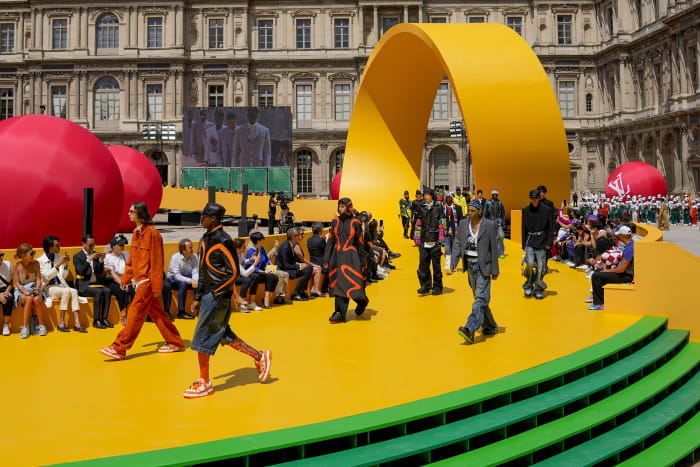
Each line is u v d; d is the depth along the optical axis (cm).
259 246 1233
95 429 577
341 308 1066
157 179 3409
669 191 5584
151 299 846
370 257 1560
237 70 6431
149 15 6425
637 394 768
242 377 755
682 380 878
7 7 6575
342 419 593
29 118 1631
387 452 556
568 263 1811
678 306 1056
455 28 1919
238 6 6419
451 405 626
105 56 6419
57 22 6494
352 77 6481
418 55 2172
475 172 1844
